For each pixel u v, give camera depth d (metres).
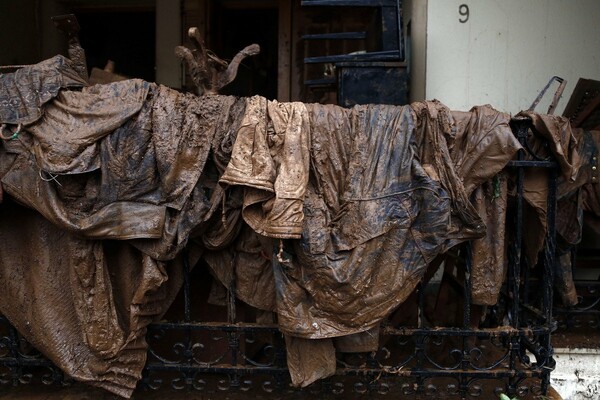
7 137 2.19
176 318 2.79
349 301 2.15
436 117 2.25
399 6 3.43
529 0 3.62
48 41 5.76
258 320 2.47
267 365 2.42
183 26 5.43
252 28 6.42
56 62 2.38
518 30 3.64
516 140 2.22
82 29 6.56
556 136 2.31
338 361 2.43
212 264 2.43
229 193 2.24
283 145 2.18
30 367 2.77
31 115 2.22
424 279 2.55
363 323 2.18
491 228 2.37
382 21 3.46
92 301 2.30
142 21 6.77
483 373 2.42
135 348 2.33
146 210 2.21
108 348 2.29
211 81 2.61
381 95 3.43
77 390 2.59
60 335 2.34
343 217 2.20
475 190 2.32
